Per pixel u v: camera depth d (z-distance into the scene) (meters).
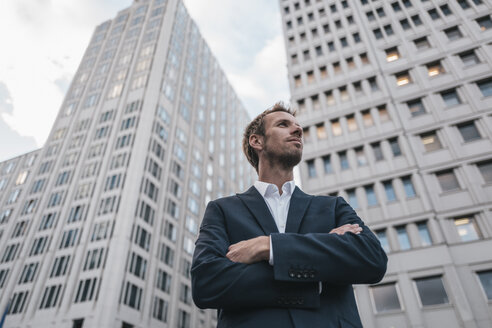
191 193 55.72
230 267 1.42
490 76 24.33
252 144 2.55
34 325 35.50
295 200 1.90
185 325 43.84
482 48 26.14
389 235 21.50
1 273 42.97
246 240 1.59
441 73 26.72
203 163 63.66
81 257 38.97
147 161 47.25
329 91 30.83
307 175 26.69
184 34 72.94
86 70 67.00
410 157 23.83
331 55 33.53
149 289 39.72
